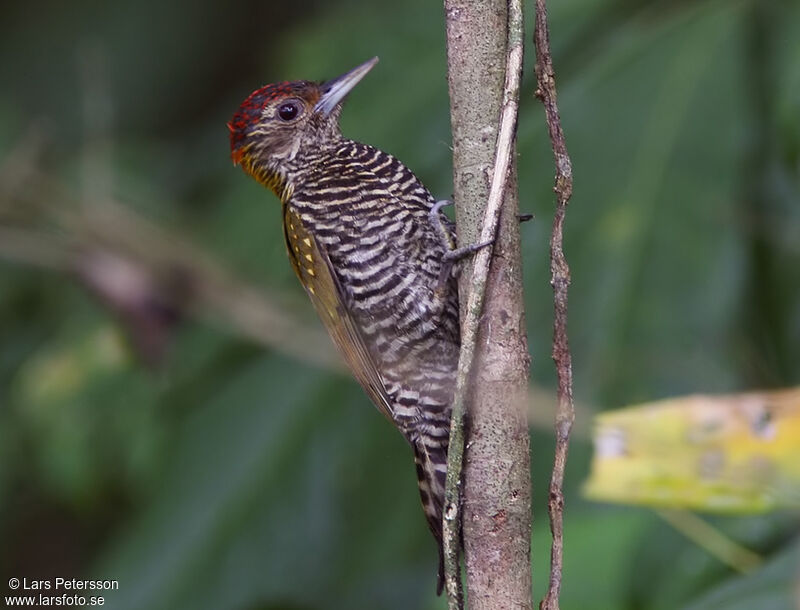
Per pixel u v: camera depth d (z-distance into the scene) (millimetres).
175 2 14281
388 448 9695
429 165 9852
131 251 10609
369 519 9633
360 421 9766
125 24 14188
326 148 8578
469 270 5633
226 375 10688
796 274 8547
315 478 9742
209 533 9852
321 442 9789
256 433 10062
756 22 9141
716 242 8594
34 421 11492
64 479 11359
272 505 9781
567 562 7445
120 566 10070
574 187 8977
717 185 8727
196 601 9680
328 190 8281
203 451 10242
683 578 7238
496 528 5484
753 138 8844
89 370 11414
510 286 5566
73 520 13836
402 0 10984
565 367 5582
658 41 9305
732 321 8406
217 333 10609
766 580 6066
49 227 11008
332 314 8211
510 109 5527
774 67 8914
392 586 10141
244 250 10461
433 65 10445
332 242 8203
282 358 10180
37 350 12273
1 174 11242
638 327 8461
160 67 14133
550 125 5637
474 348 5508
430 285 7879
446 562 5523
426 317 7848
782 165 8750
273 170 8664
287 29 14164
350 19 11086
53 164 12438
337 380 9852
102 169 12094
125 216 11039
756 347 8453
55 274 12273
